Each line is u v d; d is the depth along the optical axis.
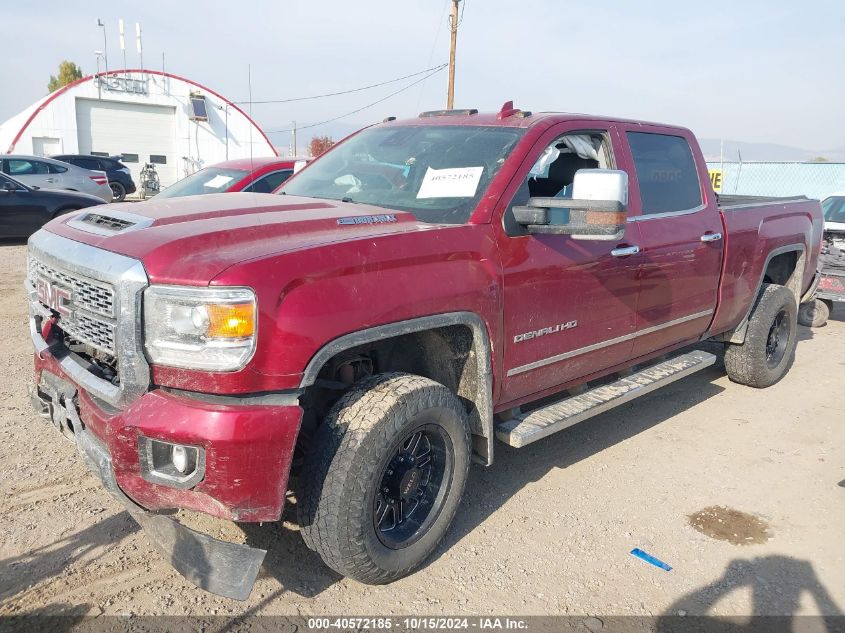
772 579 3.24
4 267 10.43
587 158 4.19
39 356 3.18
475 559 3.30
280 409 2.50
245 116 36.31
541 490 4.00
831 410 5.48
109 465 2.57
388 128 4.42
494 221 3.32
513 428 3.51
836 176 24.25
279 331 2.47
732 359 5.78
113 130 33.59
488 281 3.21
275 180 8.62
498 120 3.94
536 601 3.01
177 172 35.28
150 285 2.49
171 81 34.28
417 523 3.10
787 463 4.49
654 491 4.05
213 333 2.41
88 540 3.26
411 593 3.02
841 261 8.37
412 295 2.87
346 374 3.14
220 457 2.40
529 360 3.54
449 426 3.10
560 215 3.26
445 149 3.83
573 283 3.67
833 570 3.33
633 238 4.09
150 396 2.50
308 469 2.80
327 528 2.76
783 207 5.79
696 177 4.84
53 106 31.98
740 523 3.73
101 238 2.77
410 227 3.13
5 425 4.45
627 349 4.25
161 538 2.75
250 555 2.53
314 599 2.95
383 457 2.79
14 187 12.70
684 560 3.37
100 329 2.66
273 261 2.51
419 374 3.45
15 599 2.82
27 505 3.52
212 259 2.48
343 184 4.00
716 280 4.91
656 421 5.14
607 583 3.16
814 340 7.91
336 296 2.63
